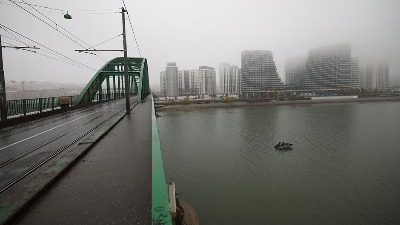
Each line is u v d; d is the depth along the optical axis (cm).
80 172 547
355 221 2289
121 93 6172
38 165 671
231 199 2695
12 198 404
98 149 757
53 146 904
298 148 4791
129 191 441
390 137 5597
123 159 644
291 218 2331
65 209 382
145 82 5597
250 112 10650
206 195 2798
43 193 439
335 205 2572
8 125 1494
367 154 4338
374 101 15088
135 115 1745
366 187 3000
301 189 2952
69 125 1453
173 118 9256
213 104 13462
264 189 2953
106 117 1772
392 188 2959
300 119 8419
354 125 7131
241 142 5341
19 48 1508
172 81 19512
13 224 345
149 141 868
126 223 338
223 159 4159
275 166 3781
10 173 608
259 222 2259
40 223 346
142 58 5094
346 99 15875
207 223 2245
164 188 358
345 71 19625
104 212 369
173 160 4150
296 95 17512
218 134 6219
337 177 3316
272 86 19512
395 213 2411
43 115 1945
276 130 6588
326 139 5525
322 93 18438
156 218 283
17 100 1692
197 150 4756
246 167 3747
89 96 3247
